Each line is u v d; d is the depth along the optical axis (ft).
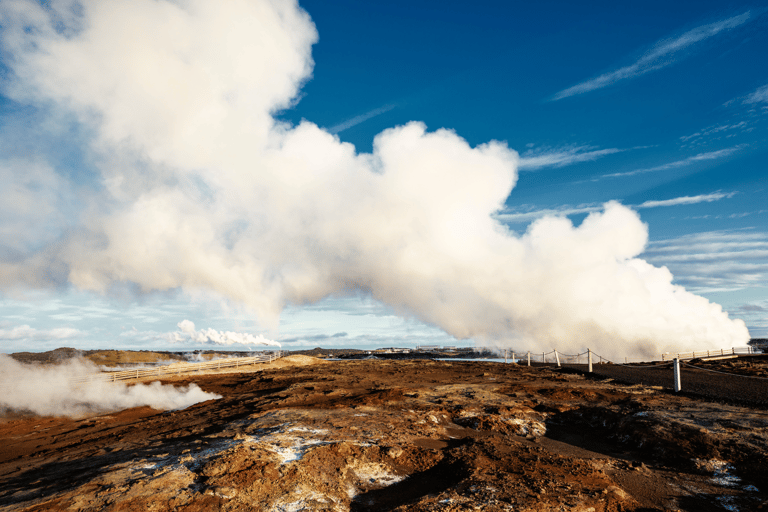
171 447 38.40
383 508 26.61
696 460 33.71
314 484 29.12
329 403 63.10
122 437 47.42
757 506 26.13
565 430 49.01
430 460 34.99
